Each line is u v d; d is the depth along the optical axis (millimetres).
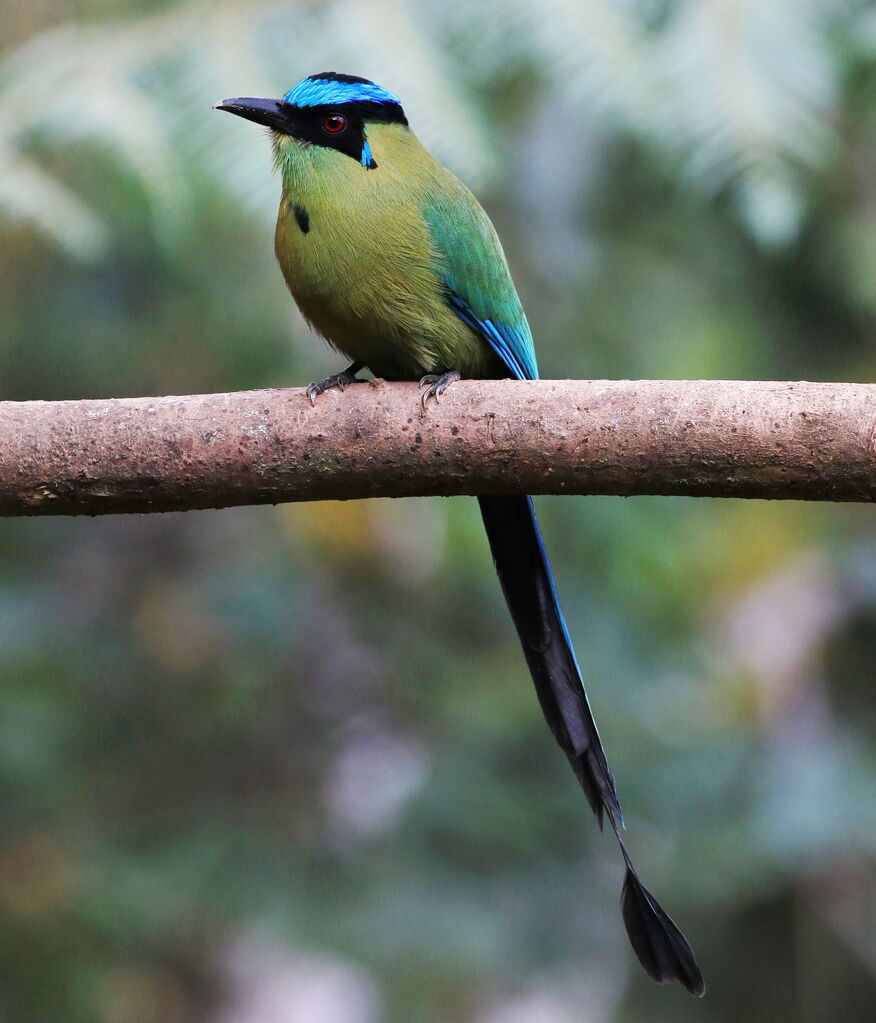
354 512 12523
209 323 12180
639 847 12359
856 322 12875
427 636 13383
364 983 12617
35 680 12344
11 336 12391
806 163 11227
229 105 7938
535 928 12062
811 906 12734
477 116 10531
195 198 11000
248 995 14625
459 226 7844
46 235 11266
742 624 14070
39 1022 11383
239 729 13406
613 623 12430
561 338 11898
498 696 12492
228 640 13125
